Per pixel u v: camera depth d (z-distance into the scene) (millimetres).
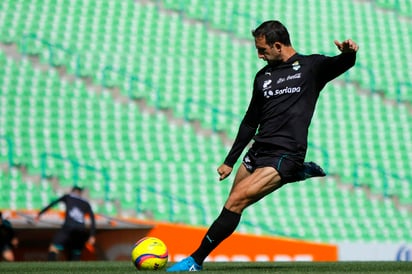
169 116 70312
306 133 21219
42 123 66750
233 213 20812
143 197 61750
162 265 21500
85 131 67000
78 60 72438
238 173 21797
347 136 72812
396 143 73375
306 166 21531
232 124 70688
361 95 77000
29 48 72500
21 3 77562
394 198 68750
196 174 65188
